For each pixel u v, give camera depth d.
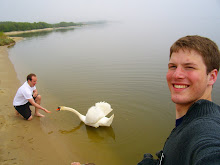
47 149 4.88
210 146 0.97
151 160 1.98
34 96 6.54
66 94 8.38
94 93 8.34
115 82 9.45
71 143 5.22
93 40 25.80
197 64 1.34
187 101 1.40
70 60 14.75
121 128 5.90
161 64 12.06
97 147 5.08
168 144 1.52
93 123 5.88
